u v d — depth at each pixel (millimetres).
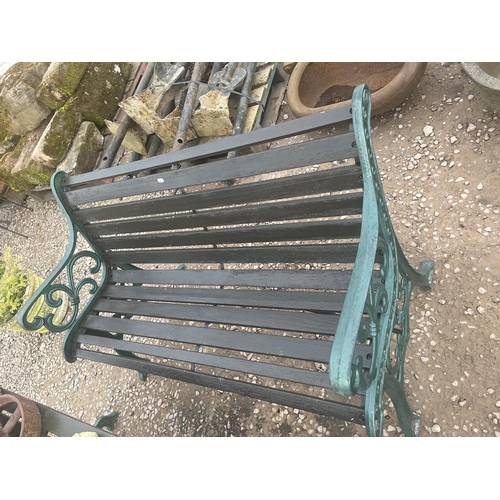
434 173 1974
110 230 1841
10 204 4777
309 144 1129
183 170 1394
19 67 3721
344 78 2502
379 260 1253
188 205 1504
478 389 1485
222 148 1259
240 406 1978
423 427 1521
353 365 887
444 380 1554
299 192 1249
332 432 1700
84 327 1936
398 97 2027
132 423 2291
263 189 1289
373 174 1087
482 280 1632
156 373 1673
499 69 1834
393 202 2021
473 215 1777
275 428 1830
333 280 1343
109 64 3631
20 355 3287
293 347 1314
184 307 1680
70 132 3576
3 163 3891
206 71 2889
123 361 1779
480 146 1904
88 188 1696
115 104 3748
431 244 1812
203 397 2117
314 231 1331
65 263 1862
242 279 1559
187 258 1745
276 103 2770
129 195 1597
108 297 2010
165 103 2914
